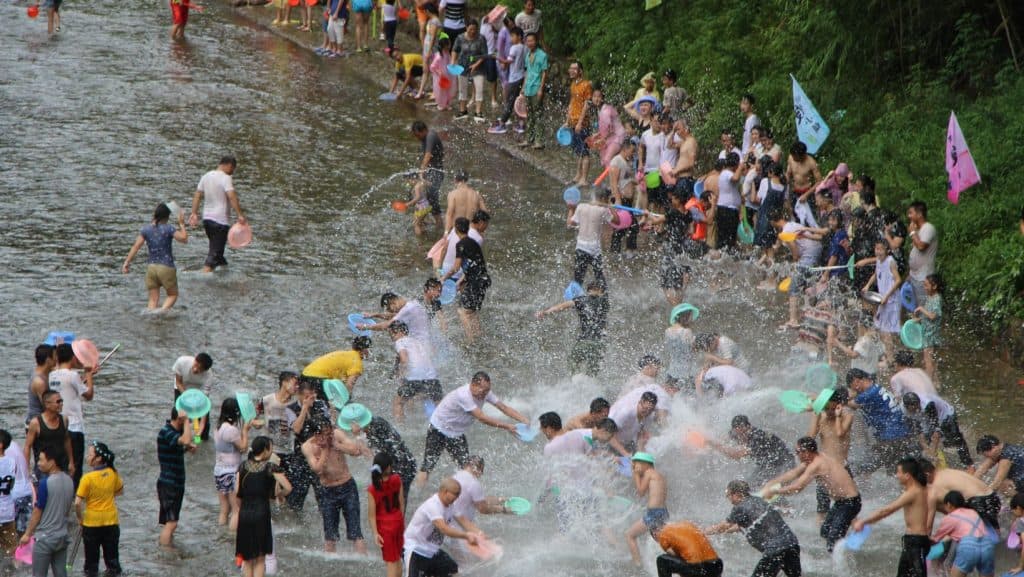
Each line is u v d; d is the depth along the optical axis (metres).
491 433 27.62
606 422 24.03
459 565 22.80
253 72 58.06
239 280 35.34
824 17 40.31
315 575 22.25
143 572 22.09
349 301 34.16
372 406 28.38
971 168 31.19
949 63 39.19
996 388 29.30
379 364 30.62
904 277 30.77
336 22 60.31
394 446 24.41
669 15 51.00
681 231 37.50
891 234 30.56
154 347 30.83
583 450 24.11
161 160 45.44
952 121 31.11
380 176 45.12
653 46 50.34
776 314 33.78
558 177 45.50
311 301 34.03
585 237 34.03
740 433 24.58
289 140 48.69
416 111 53.22
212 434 27.22
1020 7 39.75
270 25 65.88
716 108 44.19
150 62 58.84
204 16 68.50
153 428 26.98
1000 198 33.84
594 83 51.66
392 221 40.75
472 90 55.69
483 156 48.03
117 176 43.47
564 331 32.88
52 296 33.50
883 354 30.42
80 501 21.61
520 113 47.19
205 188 35.31
